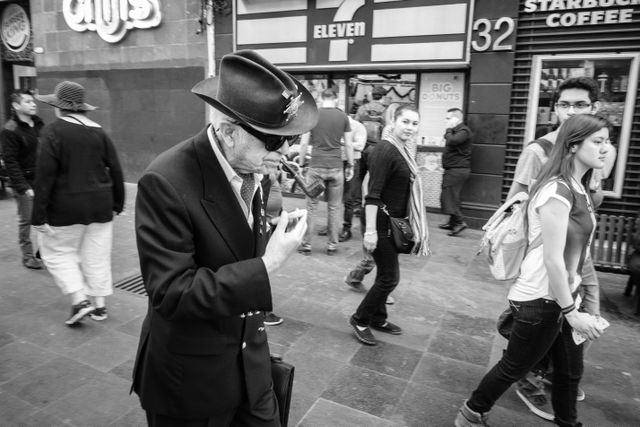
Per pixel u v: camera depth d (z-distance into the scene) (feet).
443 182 20.75
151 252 4.11
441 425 8.22
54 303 12.69
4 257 16.33
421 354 10.59
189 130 28.04
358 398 8.91
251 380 4.93
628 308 13.60
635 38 18.35
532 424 8.35
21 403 8.48
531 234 7.05
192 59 27.22
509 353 7.34
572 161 6.77
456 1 20.97
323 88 25.36
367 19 22.85
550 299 6.86
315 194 10.00
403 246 10.02
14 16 33.30
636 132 18.79
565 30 19.44
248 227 4.61
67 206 10.70
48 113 32.27
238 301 4.12
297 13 24.29
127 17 28.32
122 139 30.19
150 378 4.68
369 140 20.63
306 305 12.99
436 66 21.65
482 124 21.27
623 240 15.02
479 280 15.26
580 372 7.45
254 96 4.07
